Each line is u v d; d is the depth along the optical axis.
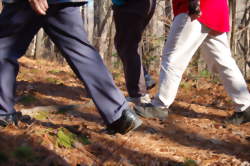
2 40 4.88
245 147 5.66
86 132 5.36
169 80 5.98
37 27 4.89
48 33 4.89
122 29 6.32
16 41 4.89
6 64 4.89
